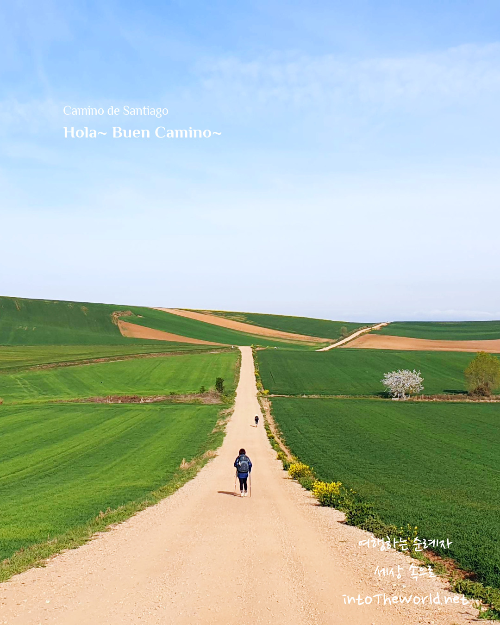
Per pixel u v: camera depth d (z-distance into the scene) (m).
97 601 11.86
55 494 31.61
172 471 38.56
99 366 105.12
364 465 38.91
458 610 11.67
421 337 158.12
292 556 15.31
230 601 11.61
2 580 13.88
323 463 39.62
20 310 156.12
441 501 26.48
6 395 82.19
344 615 11.01
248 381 97.94
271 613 10.95
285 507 23.80
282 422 62.12
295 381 98.19
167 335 151.75
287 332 174.62
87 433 56.56
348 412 69.69
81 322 154.75
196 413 69.69
